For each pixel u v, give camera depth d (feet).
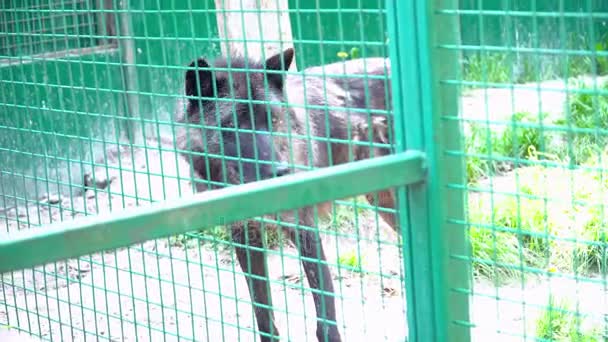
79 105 24.08
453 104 7.42
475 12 7.01
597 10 30.07
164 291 17.48
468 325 7.75
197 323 15.64
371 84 15.61
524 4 29.78
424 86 7.32
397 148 7.68
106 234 5.77
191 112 14.05
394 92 7.59
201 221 6.21
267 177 13.33
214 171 14.17
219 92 13.91
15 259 5.39
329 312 13.44
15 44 22.31
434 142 7.36
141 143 25.58
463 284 7.73
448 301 7.64
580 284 14.92
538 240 16.34
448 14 7.29
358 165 7.00
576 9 30.12
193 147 14.12
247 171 13.60
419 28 7.27
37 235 5.47
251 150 13.64
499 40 29.30
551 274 7.22
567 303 13.70
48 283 18.26
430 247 7.59
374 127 15.26
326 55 27.09
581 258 15.87
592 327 12.93
